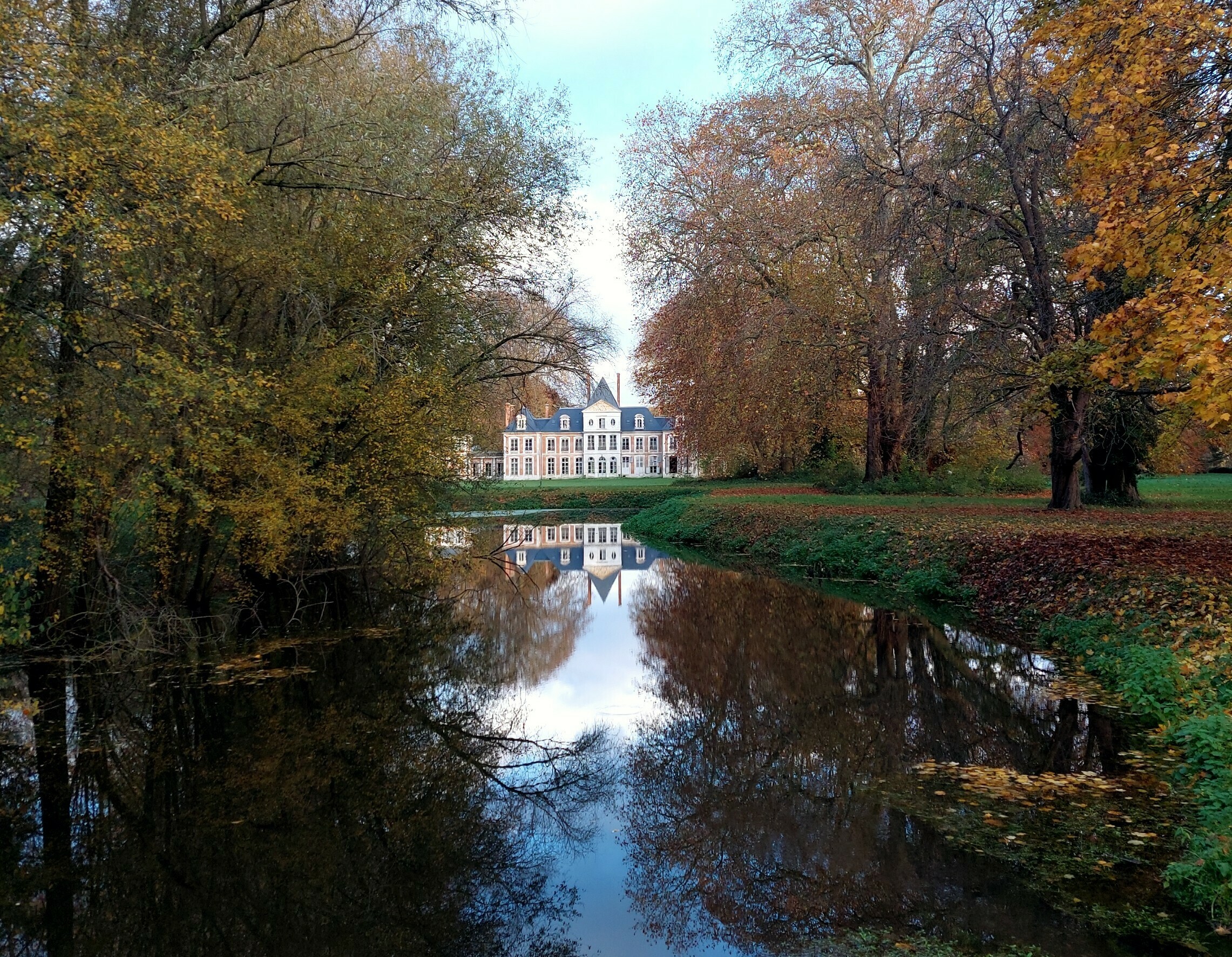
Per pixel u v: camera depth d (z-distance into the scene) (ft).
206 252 32.68
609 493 173.78
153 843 19.84
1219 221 26.50
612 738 28.35
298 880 18.42
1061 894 15.40
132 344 29.40
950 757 23.57
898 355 64.85
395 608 52.42
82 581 35.86
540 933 16.10
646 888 18.03
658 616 49.29
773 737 26.94
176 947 15.78
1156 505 69.10
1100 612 32.01
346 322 40.96
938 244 50.24
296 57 39.96
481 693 33.86
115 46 29.76
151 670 34.53
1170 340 21.91
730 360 73.87
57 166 22.93
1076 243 44.78
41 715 29.14
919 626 40.83
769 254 75.10
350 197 39.06
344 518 38.96
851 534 60.03
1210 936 13.91
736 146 78.13
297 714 29.84
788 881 17.25
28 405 28.02
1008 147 47.70
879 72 77.51
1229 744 17.88
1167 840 17.19
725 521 84.07
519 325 57.00
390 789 23.65
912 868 16.74
